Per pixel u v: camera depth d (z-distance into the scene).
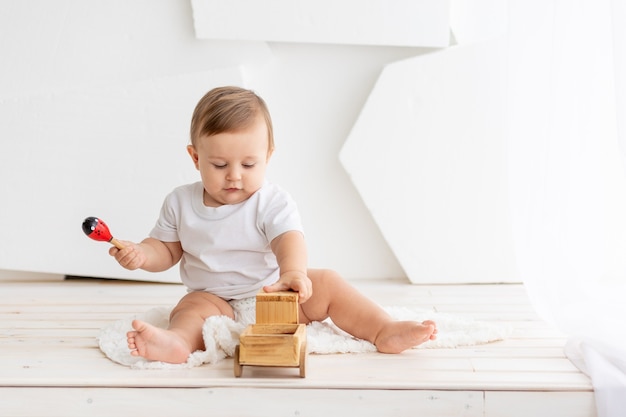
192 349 1.47
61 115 2.25
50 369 1.38
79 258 2.28
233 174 1.51
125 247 1.51
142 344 1.37
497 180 2.24
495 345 1.56
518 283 2.28
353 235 2.34
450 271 2.28
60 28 2.25
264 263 1.59
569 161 1.58
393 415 1.30
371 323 1.53
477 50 2.21
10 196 2.26
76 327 1.72
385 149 2.25
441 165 2.25
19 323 1.75
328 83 2.29
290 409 1.30
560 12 1.56
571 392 1.29
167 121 2.24
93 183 2.26
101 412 1.30
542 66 1.63
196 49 2.25
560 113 1.58
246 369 1.39
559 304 1.56
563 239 1.59
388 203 2.27
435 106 2.23
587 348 1.41
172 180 2.25
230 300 1.61
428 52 2.27
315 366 1.40
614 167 1.63
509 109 1.69
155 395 1.30
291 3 2.20
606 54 1.57
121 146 2.25
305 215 2.33
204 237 1.58
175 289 2.22
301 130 2.31
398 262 2.35
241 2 2.20
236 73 2.22
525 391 1.29
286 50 2.28
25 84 2.26
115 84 2.25
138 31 2.26
